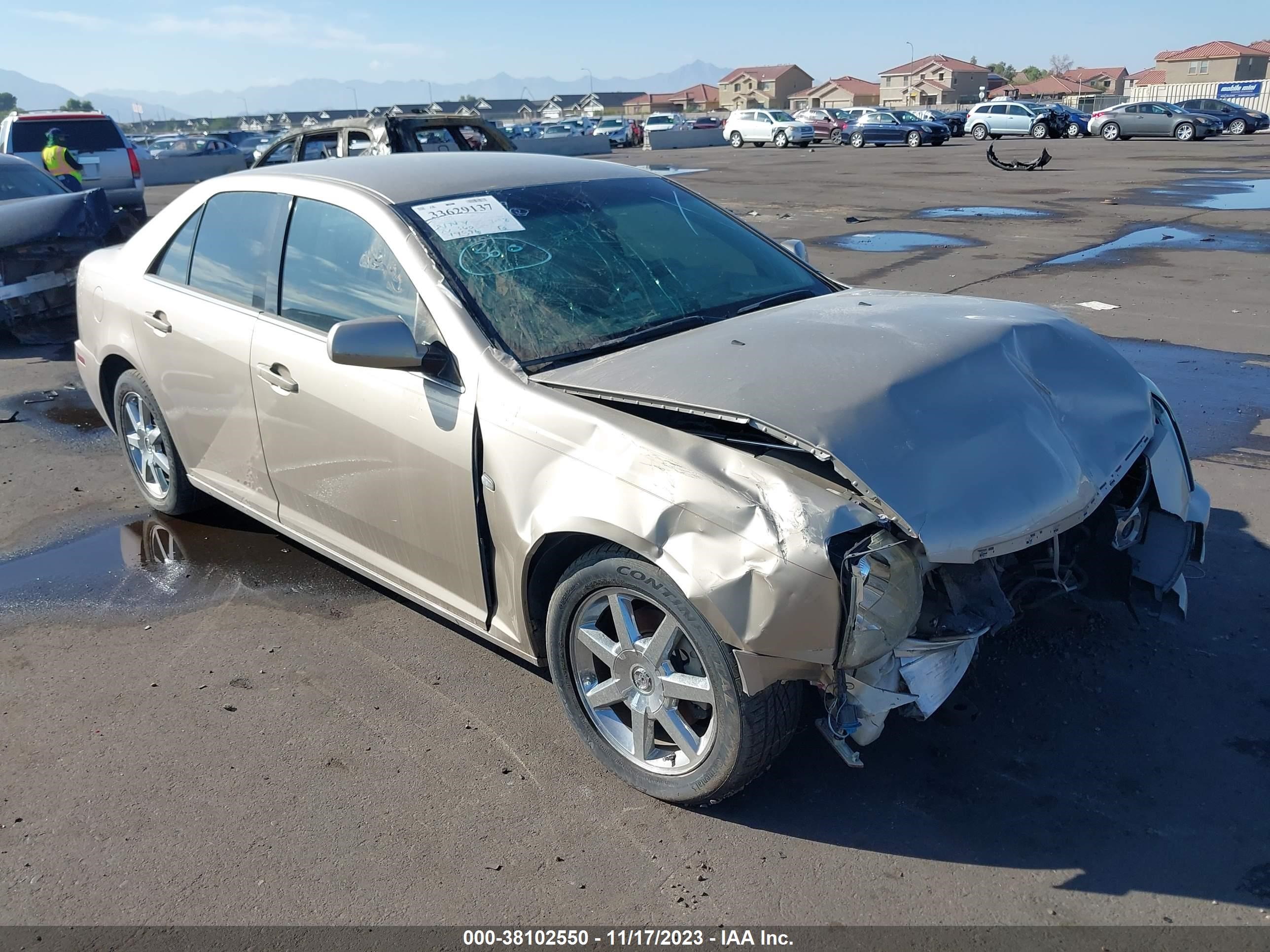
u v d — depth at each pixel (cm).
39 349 911
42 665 375
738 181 2430
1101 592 329
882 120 4156
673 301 347
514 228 350
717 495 250
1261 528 439
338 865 270
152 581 439
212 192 425
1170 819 274
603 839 276
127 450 505
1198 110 3941
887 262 1172
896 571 243
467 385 304
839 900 252
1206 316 834
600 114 13050
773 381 271
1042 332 320
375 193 354
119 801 298
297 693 352
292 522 399
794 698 264
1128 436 301
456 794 297
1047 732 310
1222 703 320
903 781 293
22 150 1645
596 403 282
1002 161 2809
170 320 425
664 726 282
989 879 257
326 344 349
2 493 550
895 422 258
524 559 290
